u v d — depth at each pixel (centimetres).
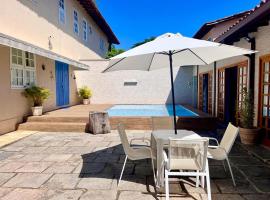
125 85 2091
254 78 859
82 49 2000
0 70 966
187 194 467
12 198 452
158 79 2088
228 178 539
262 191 475
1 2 951
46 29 1348
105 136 983
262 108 813
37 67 1269
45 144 851
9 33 1005
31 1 1187
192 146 445
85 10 2042
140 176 557
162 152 492
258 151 714
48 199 448
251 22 707
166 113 1503
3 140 899
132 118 1123
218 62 1349
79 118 1134
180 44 491
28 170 595
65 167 616
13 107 1062
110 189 489
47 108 1388
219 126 1184
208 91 1612
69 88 1788
